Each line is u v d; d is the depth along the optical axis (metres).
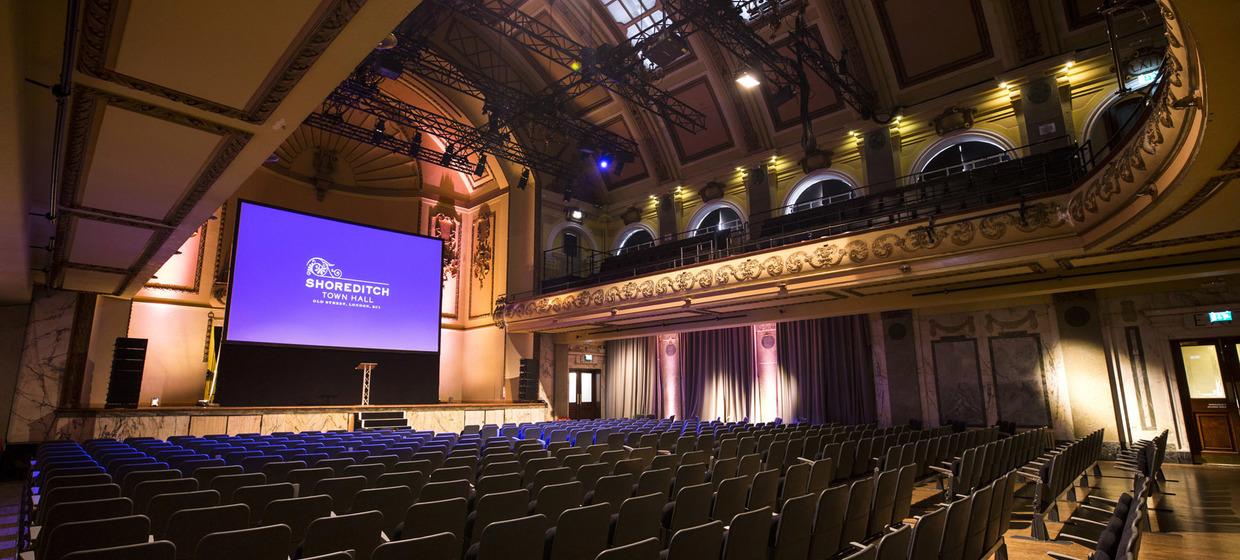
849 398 14.47
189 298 14.20
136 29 3.65
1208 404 10.53
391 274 14.77
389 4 3.51
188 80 4.29
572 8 15.04
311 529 3.03
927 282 10.35
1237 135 4.67
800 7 12.09
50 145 5.30
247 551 2.68
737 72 14.57
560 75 16.92
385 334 14.46
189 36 3.75
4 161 4.73
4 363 11.68
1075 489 7.92
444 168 18.72
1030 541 5.34
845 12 13.22
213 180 6.21
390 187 17.95
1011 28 12.04
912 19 12.86
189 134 5.16
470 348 18.11
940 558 3.18
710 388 17.44
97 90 4.39
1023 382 12.14
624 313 14.09
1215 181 5.56
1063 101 11.66
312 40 3.81
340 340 13.75
